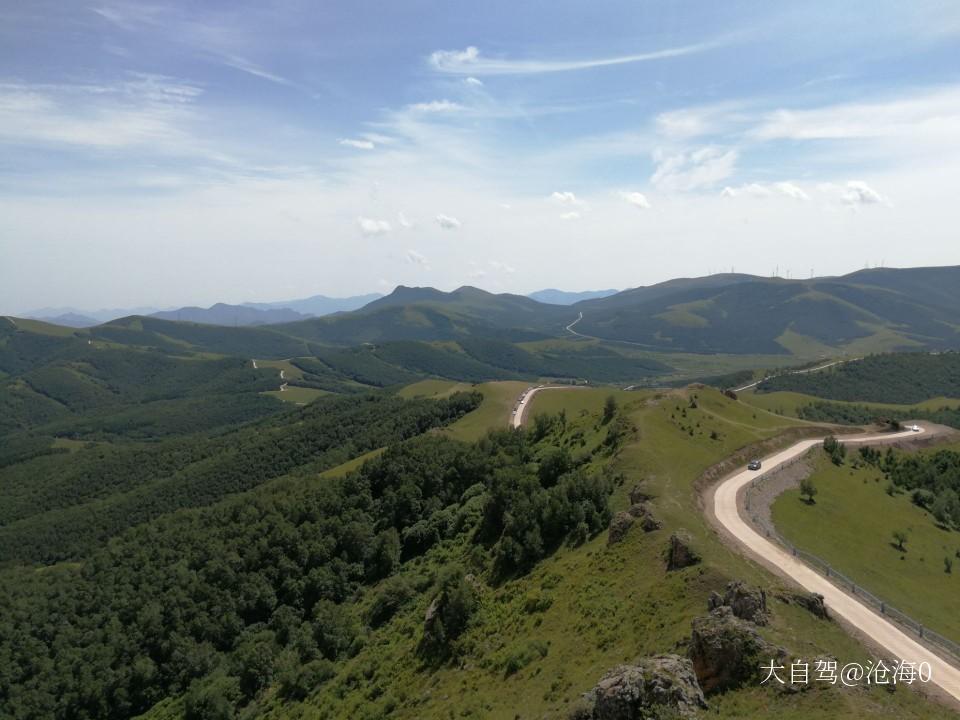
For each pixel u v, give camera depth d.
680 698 32.59
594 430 127.38
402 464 137.88
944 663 41.75
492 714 43.88
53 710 98.06
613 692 32.94
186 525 150.12
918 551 83.62
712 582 47.38
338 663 79.44
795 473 100.06
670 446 99.75
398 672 64.25
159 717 89.06
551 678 45.06
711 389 151.88
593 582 58.81
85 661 103.81
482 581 76.44
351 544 117.50
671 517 65.06
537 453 132.12
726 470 97.31
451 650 61.41
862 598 52.91
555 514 77.62
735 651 36.41
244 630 105.50
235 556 119.50
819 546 73.06
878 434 140.62
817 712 31.92
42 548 190.00
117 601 118.06
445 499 128.88
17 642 114.31
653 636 43.78
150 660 101.00
